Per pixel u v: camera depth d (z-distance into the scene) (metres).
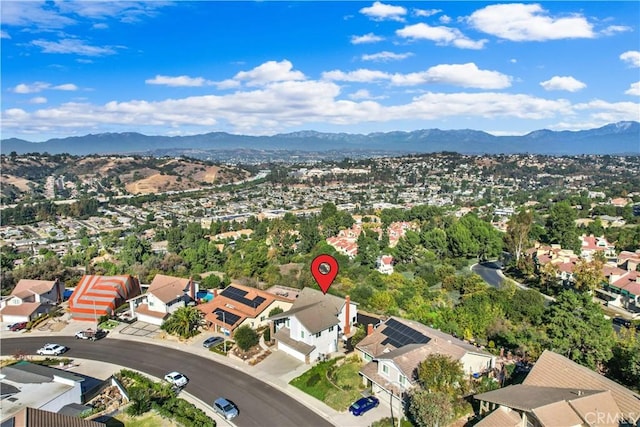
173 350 50.53
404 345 42.56
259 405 38.53
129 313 62.53
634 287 76.19
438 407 30.86
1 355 50.38
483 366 41.06
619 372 40.88
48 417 29.19
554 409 28.11
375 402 37.28
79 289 64.94
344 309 52.34
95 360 48.53
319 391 40.12
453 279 82.00
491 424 30.03
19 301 62.16
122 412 37.62
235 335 49.25
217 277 75.38
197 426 34.34
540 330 51.19
